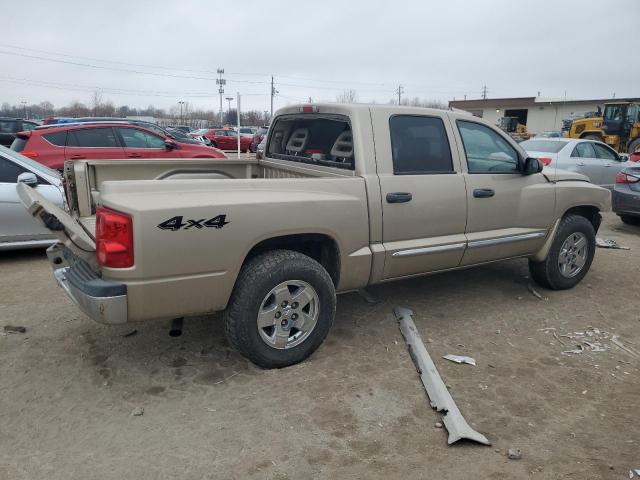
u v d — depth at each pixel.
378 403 3.29
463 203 4.39
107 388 3.39
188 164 4.95
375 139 3.96
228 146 29.94
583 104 49.38
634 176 8.68
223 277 3.30
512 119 42.97
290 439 2.91
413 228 4.13
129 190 3.06
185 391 3.38
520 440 2.96
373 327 4.44
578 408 3.29
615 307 5.07
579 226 5.35
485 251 4.66
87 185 4.29
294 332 3.73
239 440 2.89
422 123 4.24
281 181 3.53
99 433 2.92
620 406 3.32
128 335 4.14
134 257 2.99
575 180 5.41
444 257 4.38
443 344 4.17
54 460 2.70
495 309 4.93
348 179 3.78
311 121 4.66
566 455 2.83
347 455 2.79
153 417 3.09
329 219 3.65
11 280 5.44
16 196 5.93
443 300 5.13
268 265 3.45
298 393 3.38
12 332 4.13
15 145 9.26
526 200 4.85
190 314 3.31
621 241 8.15
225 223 3.22
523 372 3.74
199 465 2.68
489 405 3.30
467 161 4.46
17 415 3.07
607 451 2.87
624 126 23.72
